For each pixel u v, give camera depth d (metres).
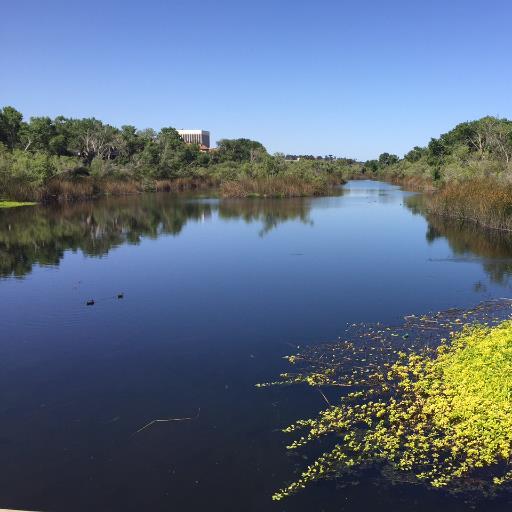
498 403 8.55
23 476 7.94
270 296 17.47
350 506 7.09
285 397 10.25
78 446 8.73
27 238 30.20
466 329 13.12
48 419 9.62
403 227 34.03
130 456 8.43
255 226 35.34
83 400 10.34
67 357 12.48
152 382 11.08
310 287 18.58
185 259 23.95
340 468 7.91
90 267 22.30
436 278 19.53
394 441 8.36
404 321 14.55
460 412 8.66
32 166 52.50
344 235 30.92
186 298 17.34
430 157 76.19
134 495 7.48
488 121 65.56
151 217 40.56
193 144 95.88
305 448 8.50
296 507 7.13
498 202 31.48
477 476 7.52
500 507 6.93
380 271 20.92
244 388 10.69
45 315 15.61
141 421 9.48
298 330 14.08
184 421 9.45
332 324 14.51
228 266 22.31
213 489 7.58
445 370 10.36
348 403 9.89
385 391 10.25
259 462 8.19
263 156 75.62
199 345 13.12
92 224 36.22
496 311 15.11
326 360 11.96
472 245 26.55
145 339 13.60
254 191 60.72
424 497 7.20
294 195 61.16
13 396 10.54
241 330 14.18
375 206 49.22
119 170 68.19
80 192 56.06
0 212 42.31
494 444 7.83
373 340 13.14
